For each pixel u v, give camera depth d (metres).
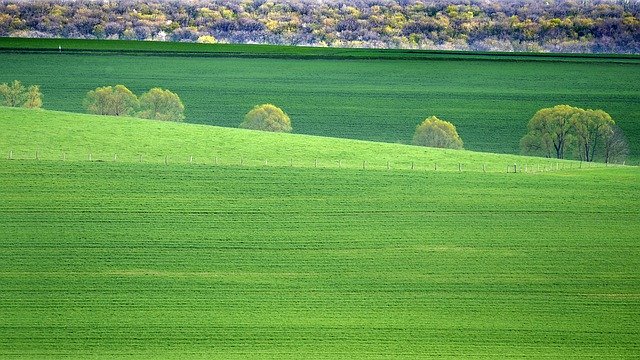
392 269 147.38
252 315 131.62
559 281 144.50
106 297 136.00
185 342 123.38
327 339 124.94
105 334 125.00
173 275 143.62
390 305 135.88
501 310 135.00
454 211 170.00
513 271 147.50
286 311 133.25
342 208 169.88
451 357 120.69
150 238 155.62
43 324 127.50
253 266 147.38
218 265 147.38
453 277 145.00
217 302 135.38
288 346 122.75
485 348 123.62
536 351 123.25
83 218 161.62
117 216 163.00
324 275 145.00
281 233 159.12
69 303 133.88
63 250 150.25
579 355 122.44
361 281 143.25
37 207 165.00
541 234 161.12
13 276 141.50
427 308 135.12
